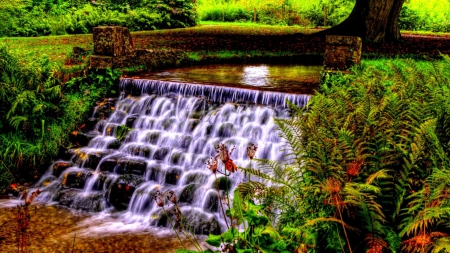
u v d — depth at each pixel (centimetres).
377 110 389
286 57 1243
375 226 301
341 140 339
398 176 335
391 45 1545
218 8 3131
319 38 1717
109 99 844
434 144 321
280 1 3105
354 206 307
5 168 715
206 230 551
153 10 2341
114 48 885
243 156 653
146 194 625
